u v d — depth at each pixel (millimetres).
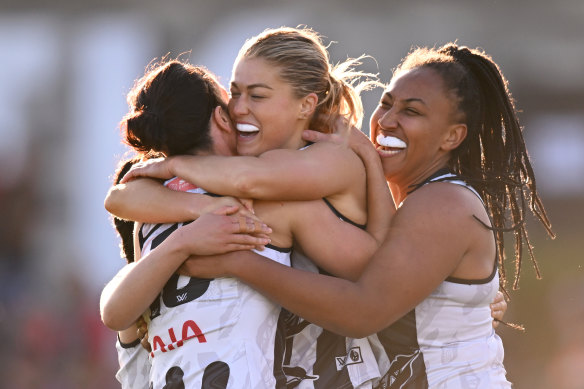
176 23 43562
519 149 12047
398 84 11508
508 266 33062
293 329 10938
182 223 10445
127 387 12086
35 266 40312
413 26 43688
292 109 10742
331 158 10602
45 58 44250
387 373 10992
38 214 42844
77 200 43406
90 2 43844
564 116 44625
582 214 42469
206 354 10164
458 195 10891
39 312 35562
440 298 10852
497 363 11297
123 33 43875
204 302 10234
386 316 10336
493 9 44188
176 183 10633
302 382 10812
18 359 33000
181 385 10203
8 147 43438
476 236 10812
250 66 10672
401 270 10367
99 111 44094
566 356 30703
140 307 10172
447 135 11445
